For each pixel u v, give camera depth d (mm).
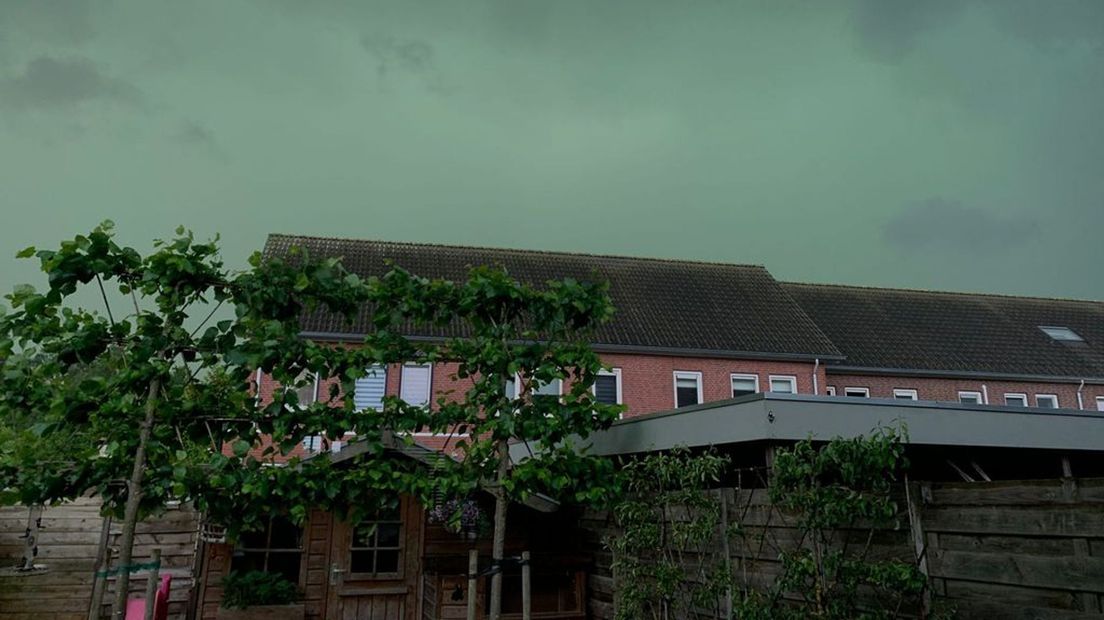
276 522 9750
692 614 7105
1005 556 4496
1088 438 8250
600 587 9508
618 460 9344
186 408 5391
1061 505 4199
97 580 5344
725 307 23000
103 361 5504
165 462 5367
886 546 5414
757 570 6516
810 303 26062
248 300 5586
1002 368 23641
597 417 6312
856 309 26219
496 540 6016
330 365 5797
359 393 17031
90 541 10367
